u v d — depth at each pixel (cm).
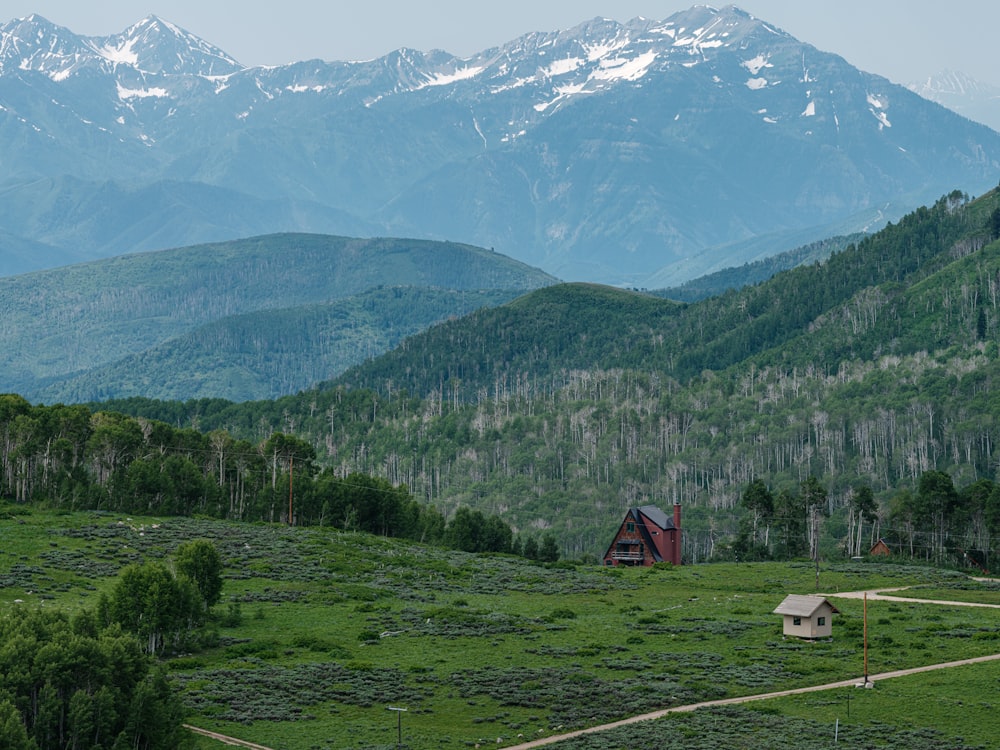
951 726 16912
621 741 16312
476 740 16462
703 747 16012
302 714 17562
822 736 16512
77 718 15088
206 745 16088
